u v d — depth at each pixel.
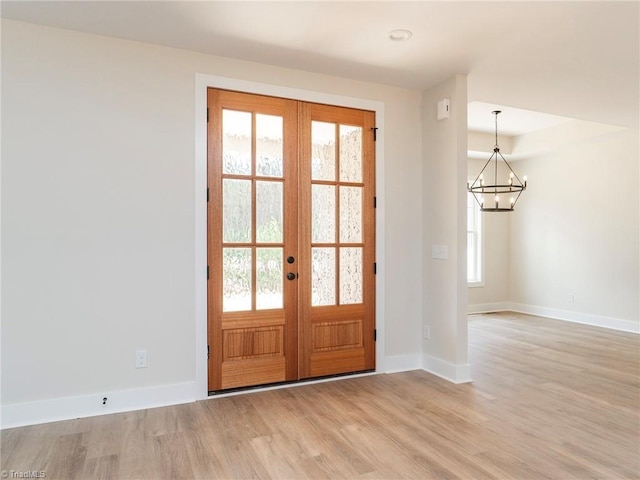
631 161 5.56
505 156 6.78
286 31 2.80
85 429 2.63
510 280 7.25
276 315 3.41
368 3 2.45
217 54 3.17
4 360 2.66
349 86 3.67
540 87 3.82
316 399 3.14
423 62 3.29
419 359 3.97
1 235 2.66
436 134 3.80
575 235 6.24
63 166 2.79
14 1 2.44
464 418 2.80
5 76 2.67
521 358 4.29
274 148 3.41
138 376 2.97
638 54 3.12
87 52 2.85
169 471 2.16
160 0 2.42
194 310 3.12
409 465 2.21
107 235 2.89
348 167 3.69
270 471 2.16
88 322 2.85
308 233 3.53
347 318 3.68
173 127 3.07
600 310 5.93
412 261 3.95
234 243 3.27
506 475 2.12
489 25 2.69
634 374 3.76
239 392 3.28
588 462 2.24
